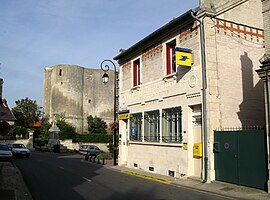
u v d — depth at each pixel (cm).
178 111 1603
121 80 2323
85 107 7956
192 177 1448
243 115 1450
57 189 1207
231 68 1455
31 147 5288
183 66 1573
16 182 1361
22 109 7156
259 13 1576
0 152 2503
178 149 1580
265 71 1120
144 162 1912
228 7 1477
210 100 1382
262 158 1152
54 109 7462
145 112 1931
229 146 1298
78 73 7838
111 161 2689
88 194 1099
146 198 1037
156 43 1850
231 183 1276
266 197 1026
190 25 1541
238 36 1498
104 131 6775
